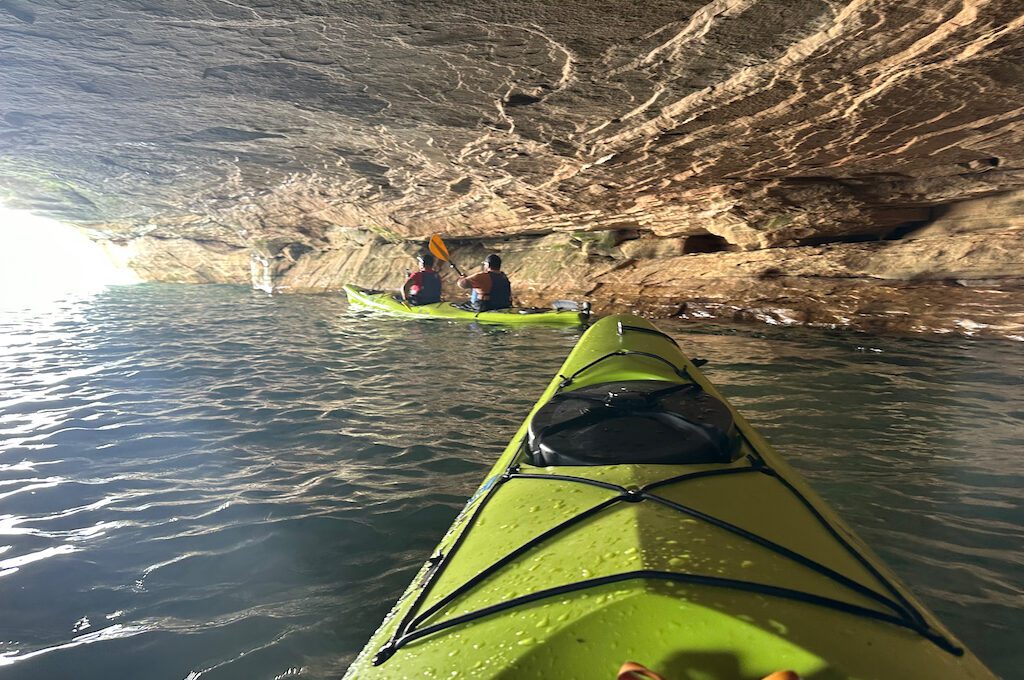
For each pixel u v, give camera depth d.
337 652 1.77
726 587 0.98
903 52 3.78
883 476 2.88
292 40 4.59
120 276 19.70
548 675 0.86
